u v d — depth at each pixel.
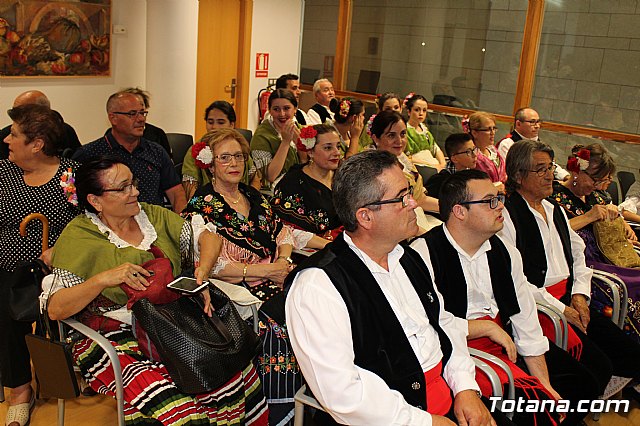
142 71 6.77
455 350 2.13
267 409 2.44
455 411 2.01
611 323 3.04
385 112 3.97
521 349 2.51
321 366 1.82
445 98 7.25
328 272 1.90
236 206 2.95
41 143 2.65
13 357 2.69
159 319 2.10
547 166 2.88
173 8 6.46
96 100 6.43
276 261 2.94
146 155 3.50
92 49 6.23
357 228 1.97
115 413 2.89
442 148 7.32
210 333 2.15
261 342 2.43
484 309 2.51
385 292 1.96
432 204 3.89
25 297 2.34
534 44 6.50
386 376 1.92
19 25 5.61
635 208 4.23
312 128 3.26
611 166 3.45
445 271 2.44
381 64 7.68
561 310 2.86
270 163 4.20
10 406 2.77
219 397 2.18
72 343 2.33
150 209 2.59
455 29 7.02
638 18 5.91
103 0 6.23
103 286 2.16
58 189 2.72
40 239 2.67
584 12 6.20
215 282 2.60
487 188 2.39
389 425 1.82
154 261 2.32
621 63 6.08
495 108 6.90
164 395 2.11
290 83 6.29
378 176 1.90
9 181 2.71
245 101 8.02
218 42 7.61
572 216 3.52
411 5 7.30
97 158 2.38
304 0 8.25
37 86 5.91
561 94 6.48
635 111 6.07
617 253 3.46
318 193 3.29
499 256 2.50
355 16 7.79
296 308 1.89
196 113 7.65
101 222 2.42
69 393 2.19
